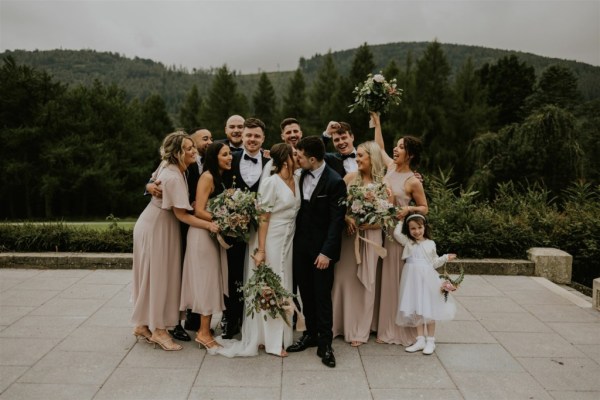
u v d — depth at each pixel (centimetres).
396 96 483
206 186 404
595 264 737
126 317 485
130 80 18950
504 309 529
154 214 403
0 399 326
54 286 588
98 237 711
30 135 3472
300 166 400
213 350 404
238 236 390
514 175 1773
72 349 409
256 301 376
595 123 2395
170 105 16475
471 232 703
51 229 721
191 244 401
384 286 432
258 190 413
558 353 415
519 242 704
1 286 587
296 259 404
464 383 359
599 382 363
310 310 414
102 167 3525
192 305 406
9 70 3603
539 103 3061
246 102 4881
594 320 497
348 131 475
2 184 3497
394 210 397
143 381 354
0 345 415
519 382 362
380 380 362
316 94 4350
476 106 3325
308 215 400
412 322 419
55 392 337
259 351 411
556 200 1692
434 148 3084
